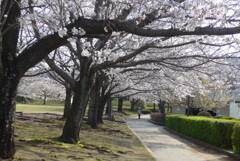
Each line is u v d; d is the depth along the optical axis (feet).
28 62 18.69
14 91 18.34
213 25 18.04
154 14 19.48
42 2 24.56
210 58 26.45
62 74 31.58
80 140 34.58
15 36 18.72
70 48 32.58
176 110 129.29
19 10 18.89
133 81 57.52
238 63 28.35
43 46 18.72
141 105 221.05
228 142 37.32
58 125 49.83
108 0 22.56
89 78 31.94
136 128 77.15
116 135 50.93
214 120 40.73
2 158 17.85
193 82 41.11
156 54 38.52
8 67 18.13
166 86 53.11
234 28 16.75
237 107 87.51
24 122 47.96
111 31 18.81
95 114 58.49
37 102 196.65
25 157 19.83
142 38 33.45
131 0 19.60
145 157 30.63
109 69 44.37
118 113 152.46
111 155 28.09
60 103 208.33
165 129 76.79
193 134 49.47
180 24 17.87
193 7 17.43
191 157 32.91
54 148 25.73
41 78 72.18
